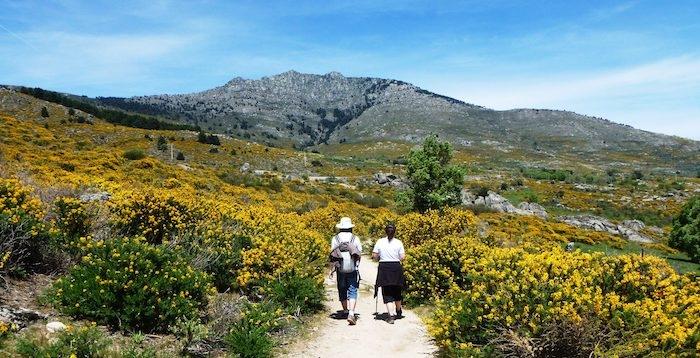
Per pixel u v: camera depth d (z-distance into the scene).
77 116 88.06
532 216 51.38
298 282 8.16
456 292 6.39
